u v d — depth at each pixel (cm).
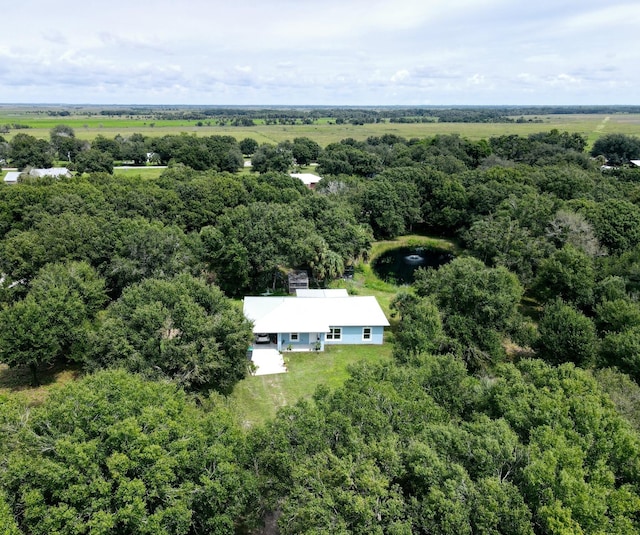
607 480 1541
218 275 4522
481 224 5591
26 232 4147
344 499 1395
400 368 2289
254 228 4519
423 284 3672
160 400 1844
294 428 1739
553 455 1540
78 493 1379
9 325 2773
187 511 1462
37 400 2905
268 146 12125
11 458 1491
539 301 4484
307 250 4519
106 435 1554
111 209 4959
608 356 2861
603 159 10844
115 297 4100
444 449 1644
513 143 11719
